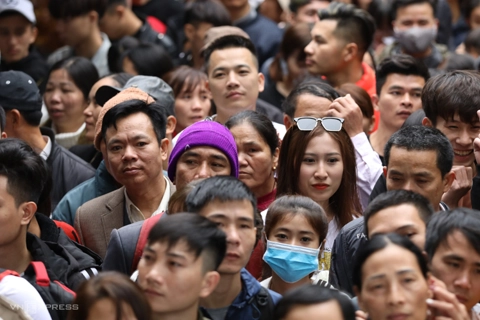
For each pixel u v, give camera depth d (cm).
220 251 915
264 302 988
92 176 1548
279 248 1127
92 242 1291
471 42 2412
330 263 1214
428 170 1204
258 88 1659
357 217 1317
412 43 2062
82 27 2167
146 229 1085
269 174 1340
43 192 1239
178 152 1236
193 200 970
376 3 2414
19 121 1556
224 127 1257
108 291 863
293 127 1317
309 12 2478
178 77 1761
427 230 995
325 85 1516
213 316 977
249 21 2414
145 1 2522
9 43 2106
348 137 1314
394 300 885
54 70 1838
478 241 962
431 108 1377
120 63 1933
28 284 1040
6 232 1107
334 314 870
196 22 2194
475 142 1276
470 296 966
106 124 1291
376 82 1708
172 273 884
